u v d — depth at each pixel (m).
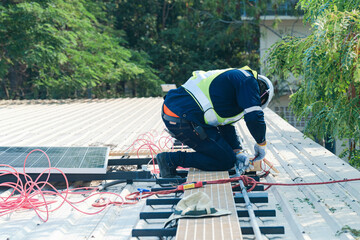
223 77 3.66
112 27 32.31
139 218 3.17
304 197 3.60
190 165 3.87
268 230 2.65
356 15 4.59
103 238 2.87
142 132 7.42
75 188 4.16
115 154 5.05
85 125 8.44
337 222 2.89
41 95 26.86
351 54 4.41
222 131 4.05
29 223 3.08
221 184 3.44
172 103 3.79
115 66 25.44
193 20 28.12
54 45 18.48
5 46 18.34
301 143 6.10
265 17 22.09
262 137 3.60
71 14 20.52
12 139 6.76
